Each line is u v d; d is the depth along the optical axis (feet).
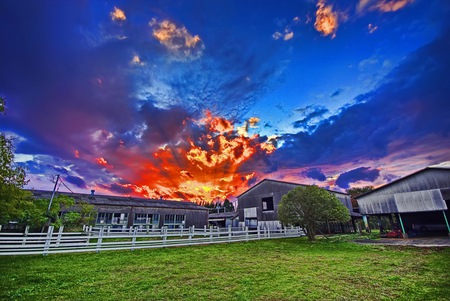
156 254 41.68
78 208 80.59
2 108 37.27
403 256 38.58
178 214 112.06
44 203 63.98
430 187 68.69
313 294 20.03
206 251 46.34
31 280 24.03
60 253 39.50
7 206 39.73
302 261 35.78
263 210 110.32
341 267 31.01
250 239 67.05
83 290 21.33
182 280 24.90
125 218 94.58
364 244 55.01
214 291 21.18
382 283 22.97
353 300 18.54
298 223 67.00
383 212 75.82
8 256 35.76
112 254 40.47
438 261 33.22
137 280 24.80
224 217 154.30
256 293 20.48
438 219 88.58
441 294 19.21
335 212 60.95
